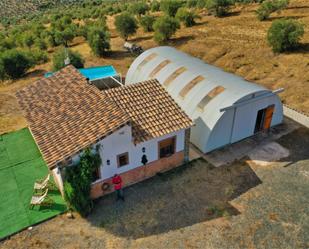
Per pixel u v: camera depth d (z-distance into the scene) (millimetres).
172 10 52438
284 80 28328
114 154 15750
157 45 41312
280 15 45375
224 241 13828
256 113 20453
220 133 19406
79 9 99750
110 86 28750
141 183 17422
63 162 14109
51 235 14328
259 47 35250
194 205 15797
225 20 48062
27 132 22719
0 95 29312
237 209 15484
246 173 17953
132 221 14945
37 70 37438
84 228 14656
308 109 24062
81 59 33812
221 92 19859
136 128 16703
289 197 16156
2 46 49531
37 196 16094
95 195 16312
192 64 24000
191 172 18156
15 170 18750
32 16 109562
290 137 21188
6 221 15109
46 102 18906
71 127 15898
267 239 13867
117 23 44406
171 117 17781
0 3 139500
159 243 13797
